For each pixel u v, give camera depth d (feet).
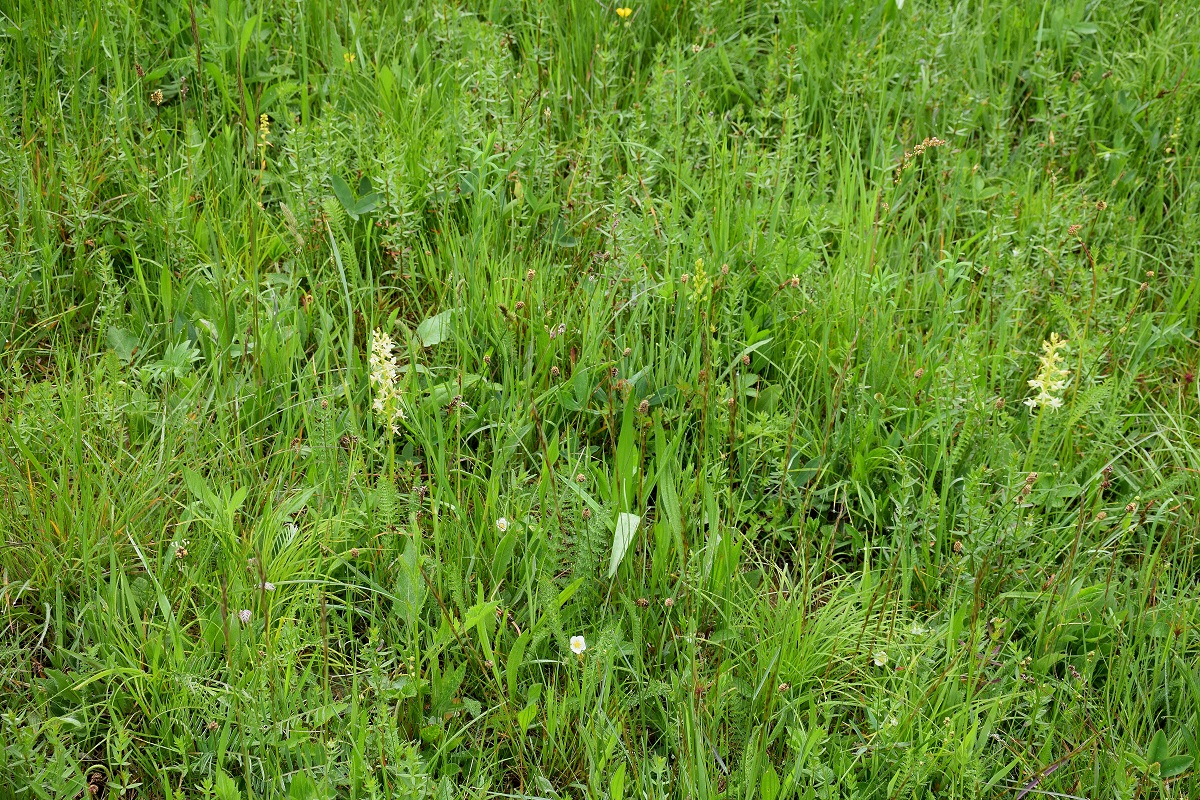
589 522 9.04
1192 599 9.33
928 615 9.52
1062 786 8.27
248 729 7.90
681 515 9.41
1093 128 14.30
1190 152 13.88
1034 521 9.82
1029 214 12.64
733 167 13.05
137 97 12.46
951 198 13.11
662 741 8.52
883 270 12.18
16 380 9.78
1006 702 8.69
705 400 9.96
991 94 14.66
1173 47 14.88
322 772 7.79
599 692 8.52
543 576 8.73
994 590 9.56
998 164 13.83
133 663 8.15
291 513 9.46
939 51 14.49
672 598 8.69
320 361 10.66
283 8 13.93
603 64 13.66
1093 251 12.29
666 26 15.28
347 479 9.60
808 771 7.89
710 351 10.55
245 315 10.69
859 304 11.49
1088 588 9.17
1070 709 8.55
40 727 7.67
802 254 11.58
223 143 12.50
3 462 9.11
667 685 8.38
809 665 8.79
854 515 10.28
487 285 11.29
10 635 8.61
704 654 8.96
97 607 8.49
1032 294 11.86
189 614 8.87
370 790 7.22
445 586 8.94
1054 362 9.42
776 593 9.57
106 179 11.82
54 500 9.03
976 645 8.56
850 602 9.14
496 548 9.00
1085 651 9.22
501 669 8.77
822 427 10.90
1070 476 10.28
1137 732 8.77
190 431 9.65
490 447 10.33
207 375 10.31
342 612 9.05
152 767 7.98
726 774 8.11
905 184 13.44
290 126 12.46
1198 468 10.47
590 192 12.37
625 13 14.64
